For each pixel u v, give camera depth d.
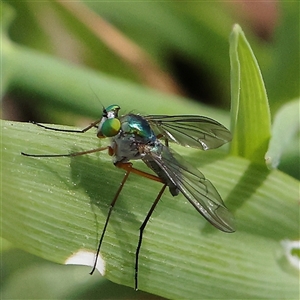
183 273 0.07
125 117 0.07
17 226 0.07
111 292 0.07
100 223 0.07
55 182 0.07
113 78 0.08
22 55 0.08
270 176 0.07
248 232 0.07
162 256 0.07
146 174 0.07
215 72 0.09
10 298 0.07
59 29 0.09
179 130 0.07
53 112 0.08
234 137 0.07
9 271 0.07
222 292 0.07
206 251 0.07
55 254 0.07
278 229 0.07
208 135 0.07
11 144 0.07
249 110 0.07
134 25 0.09
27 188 0.07
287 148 0.08
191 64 0.09
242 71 0.07
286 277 0.07
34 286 0.07
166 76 0.09
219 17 0.09
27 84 0.08
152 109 0.08
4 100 0.08
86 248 0.07
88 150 0.07
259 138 0.07
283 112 0.07
